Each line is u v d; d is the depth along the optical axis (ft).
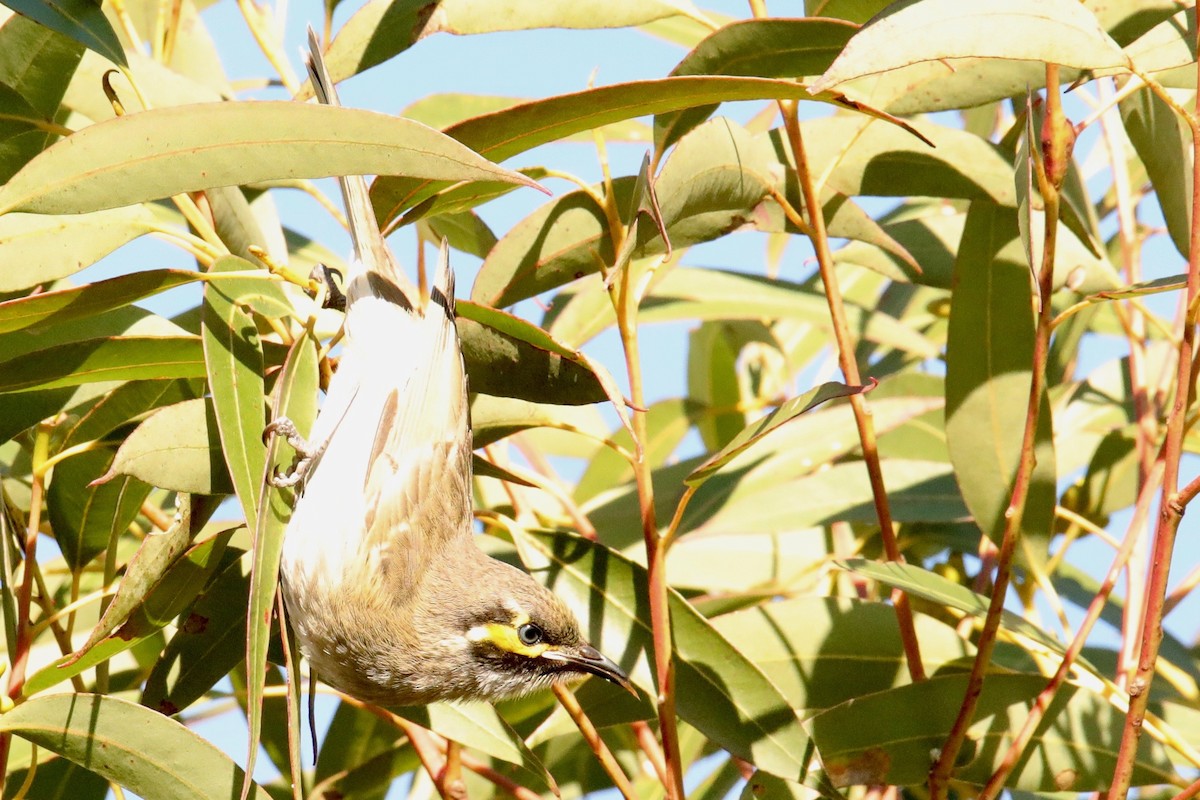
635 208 24.97
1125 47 27.86
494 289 26.99
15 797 24.77
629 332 25.26
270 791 30.58
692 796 32.53
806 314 34.68
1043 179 22.61
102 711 23.02
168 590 24.16
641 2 27.07
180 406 23.36
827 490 31.96
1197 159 20.63
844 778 26.16
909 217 37.11
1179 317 33.12
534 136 23.52
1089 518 34.06
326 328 28.68
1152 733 25.25
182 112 20.45
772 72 25.59
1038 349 22.91
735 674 25.58
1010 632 26.63
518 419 28.50
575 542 28.12
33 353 23.76
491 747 26.55
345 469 26.86
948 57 19.77
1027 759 26.25
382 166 20.35
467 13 26.91
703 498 33.53
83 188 20.47
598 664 27.20
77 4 24.70
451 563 28.12
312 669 26.68
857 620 28.32
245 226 28.84
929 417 35.68
